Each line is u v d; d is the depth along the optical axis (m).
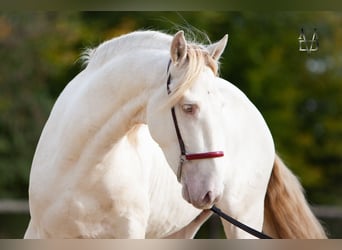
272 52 24.12
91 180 6.58
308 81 24.33
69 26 21.94
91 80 6.71
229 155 7.77
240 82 23.94
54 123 6.90
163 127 6.14
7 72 21.75
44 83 22.11
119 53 6.70
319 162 23.89
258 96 23.86
